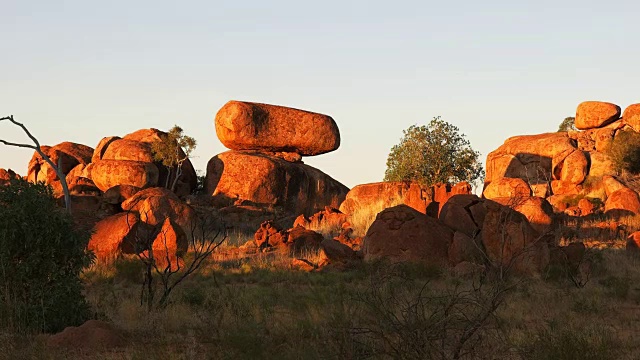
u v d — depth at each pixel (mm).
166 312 13062
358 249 28438
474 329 8766
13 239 11828
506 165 57531
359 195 46625
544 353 9594
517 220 22188
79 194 49969
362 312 10891
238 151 58219
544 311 14156
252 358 9578
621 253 26156
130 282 20016
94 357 9969
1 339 10758
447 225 24609
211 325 11805
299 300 14062
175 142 56094
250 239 34531
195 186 60031
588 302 14898
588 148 54969
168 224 24234
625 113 56500
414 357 8422
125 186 46438
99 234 23953
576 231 33188
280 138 60000
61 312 12008
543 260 21344
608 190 48281
